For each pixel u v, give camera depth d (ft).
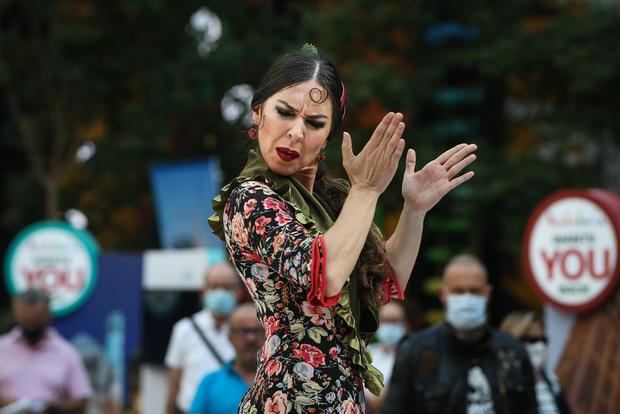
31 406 52.16
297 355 18.86
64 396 54.65
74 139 115.96
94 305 68.28
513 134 105.81
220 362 49.39
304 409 18.75
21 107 117.50
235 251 19.22
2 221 124.98
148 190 115.65
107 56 110.22
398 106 97.91
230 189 19.56
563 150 101.91
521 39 96.84
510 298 107.24
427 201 21.04
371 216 18.40
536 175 95.91
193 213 76.84
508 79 102.99
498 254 107.34
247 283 19.34
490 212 99.35
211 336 49.96
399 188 97.60
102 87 110.22
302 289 18.39
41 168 114.01
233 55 103.60
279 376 18.88
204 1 108.06
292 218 18.61
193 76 103.91
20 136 122.11
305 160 19.25
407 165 21.35
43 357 54.49
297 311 18.94
